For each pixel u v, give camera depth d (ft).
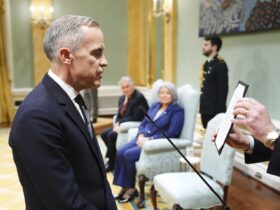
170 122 9.82
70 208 2.99
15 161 3.26
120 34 23.24
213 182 7.22
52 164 2.98
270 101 10.59
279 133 3.17
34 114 3.04
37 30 21.44
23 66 21.81
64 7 22.00
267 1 10.20
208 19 13.69
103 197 3.56
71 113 3.31
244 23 11.41
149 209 9.18
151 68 20.62
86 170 3.36
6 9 20.98
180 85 16.83
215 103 11.42
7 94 21.17
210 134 7.52
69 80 3.43
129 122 12.05
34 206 3.22
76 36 3.26
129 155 9.71
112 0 22.82
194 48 15.19
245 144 4.09
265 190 10.36
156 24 19.45
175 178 7.47
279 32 10.03
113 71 23.49
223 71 11.30
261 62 10.93
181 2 16.34
